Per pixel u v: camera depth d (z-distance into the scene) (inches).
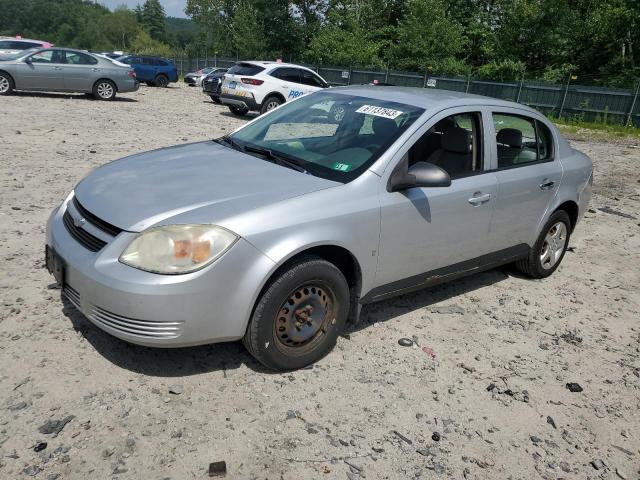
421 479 108.7
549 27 1274.6
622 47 1192.2
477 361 152.9
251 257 120.3
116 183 138.1
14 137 399.5
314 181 140.0
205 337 120.4
